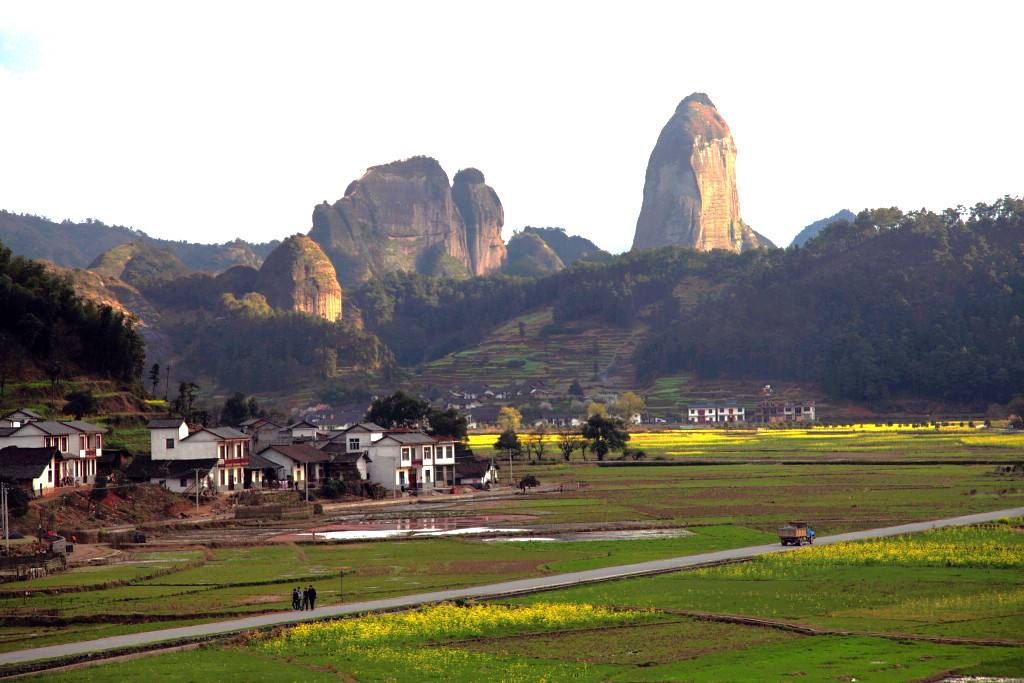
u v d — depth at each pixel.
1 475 128.75
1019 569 86.44
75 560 99.38
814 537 107.06
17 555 94.94
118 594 81.88
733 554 96.50
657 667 58.34
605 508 142.25
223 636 66.00
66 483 147.12
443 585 83.69
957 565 88.38
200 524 130.12
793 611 72.06
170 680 55.94
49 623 71.69
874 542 100.06
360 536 118.62
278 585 85.44
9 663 59.09
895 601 74.75
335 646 63.72
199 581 87.44
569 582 83.38
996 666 56.81
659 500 150.12
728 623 69.44
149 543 114.06
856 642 63.00
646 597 77.44
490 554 101.94
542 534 117.25
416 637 65.81
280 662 60.03
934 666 57.06
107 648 62.88
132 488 140.88
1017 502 132.50
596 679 56.12
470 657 61.19
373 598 78.69
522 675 57.06
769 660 59.12
